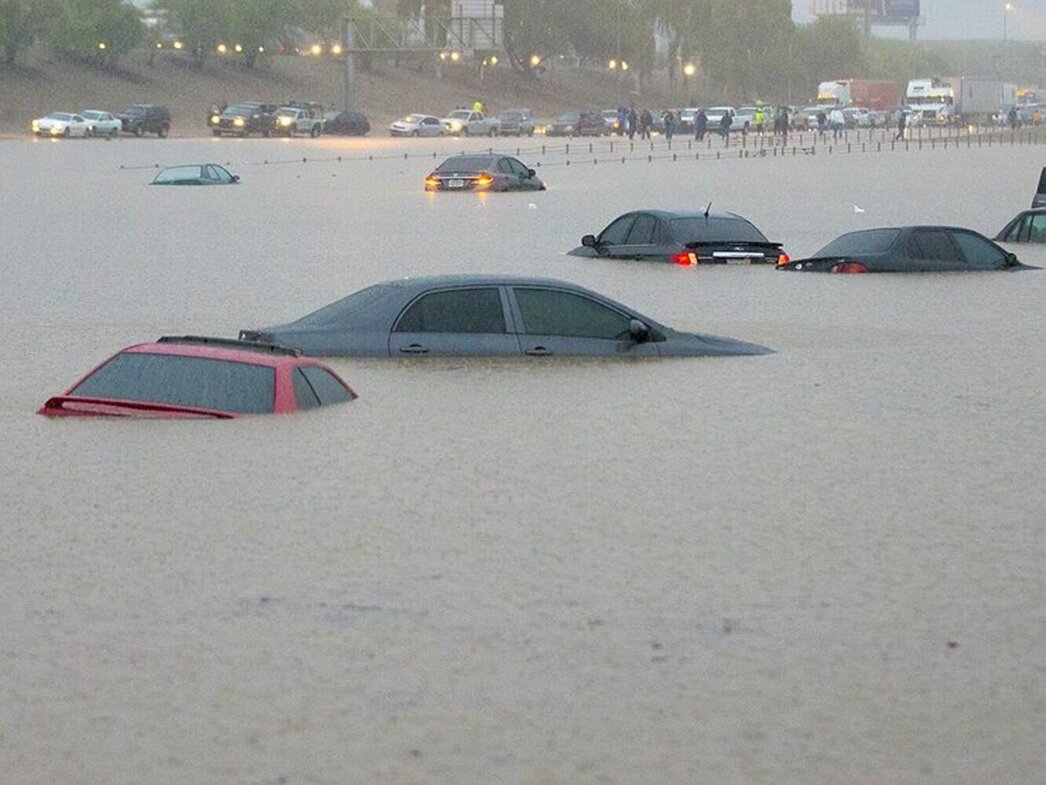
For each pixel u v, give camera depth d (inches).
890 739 642.2
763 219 3912.4
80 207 4197.8
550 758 625.3
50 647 741.3
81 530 935.0
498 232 3403.1
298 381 1285.7
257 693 687.1
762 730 650.8
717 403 1355.8
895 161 7288.4
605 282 2370.8
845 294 2203.5
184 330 1878.7
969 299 2138.3
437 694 686.5
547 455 1146.7
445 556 887.7
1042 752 631.2
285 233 3376.0
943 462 1137.4
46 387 1467.8
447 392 1379.2
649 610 795.4
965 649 741.3
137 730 649.6
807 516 981.2
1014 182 5561.0
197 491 1025.5
